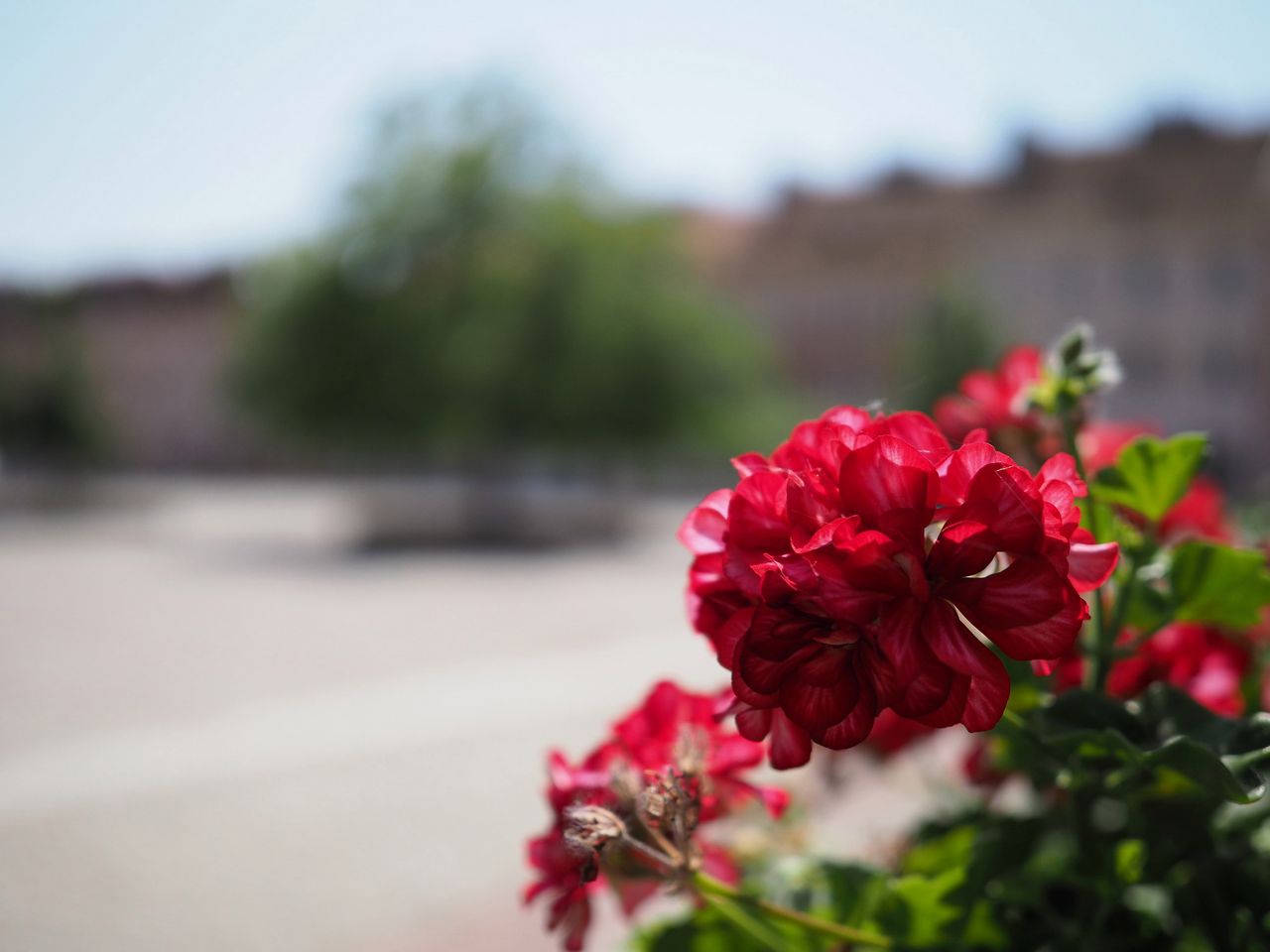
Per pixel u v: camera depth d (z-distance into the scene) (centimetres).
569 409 1956
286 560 1697
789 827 175
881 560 70
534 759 620
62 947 390
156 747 659
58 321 4466
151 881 450
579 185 2036
